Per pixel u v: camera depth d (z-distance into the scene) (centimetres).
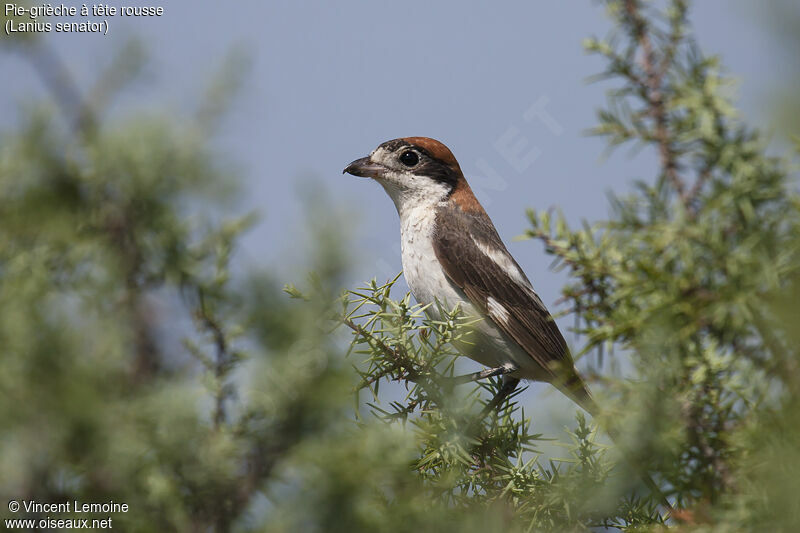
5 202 366
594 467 622
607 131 538
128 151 360
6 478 334
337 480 351
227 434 342
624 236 504
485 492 705
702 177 504
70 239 360
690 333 457
